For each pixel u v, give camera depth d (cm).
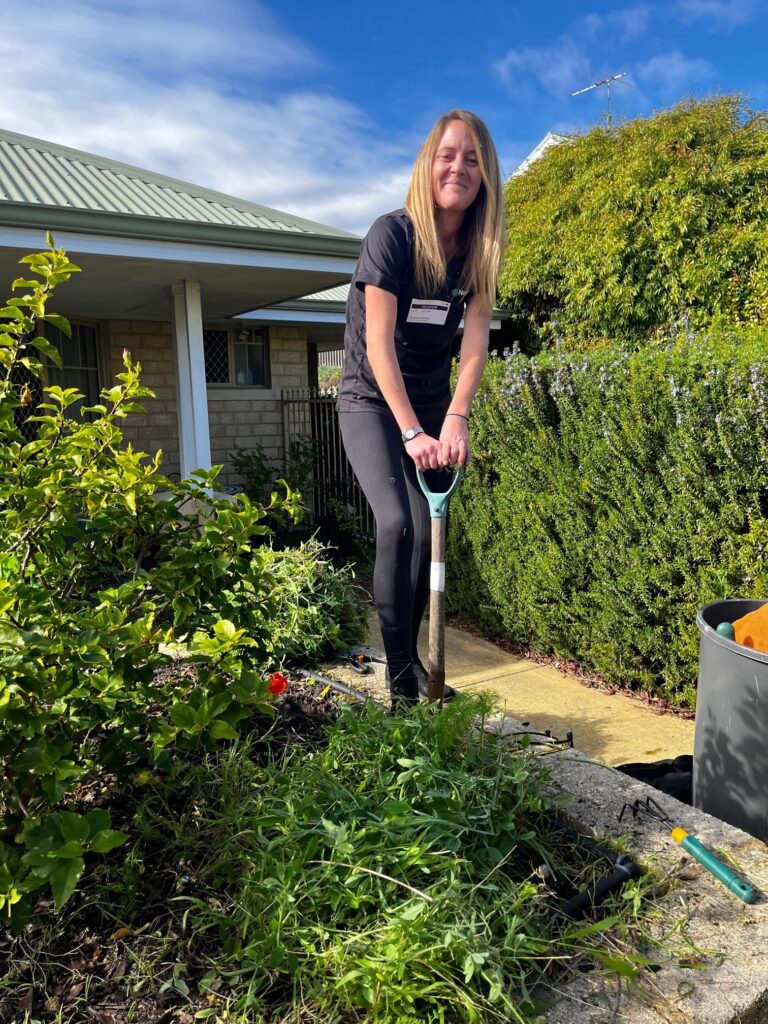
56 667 141
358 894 141
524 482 405
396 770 182
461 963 127
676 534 321
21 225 468
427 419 266
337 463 895
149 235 509
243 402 1002
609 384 344
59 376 820
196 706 152
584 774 209
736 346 323
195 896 156
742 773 201
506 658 437
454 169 226
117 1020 127
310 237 568
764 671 193
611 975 134
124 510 186
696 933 145
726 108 980
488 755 192
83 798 188
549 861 168
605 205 1005
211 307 809
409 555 237
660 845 175
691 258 932
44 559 185
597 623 373
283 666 304
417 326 246
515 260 1117
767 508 297
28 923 145
